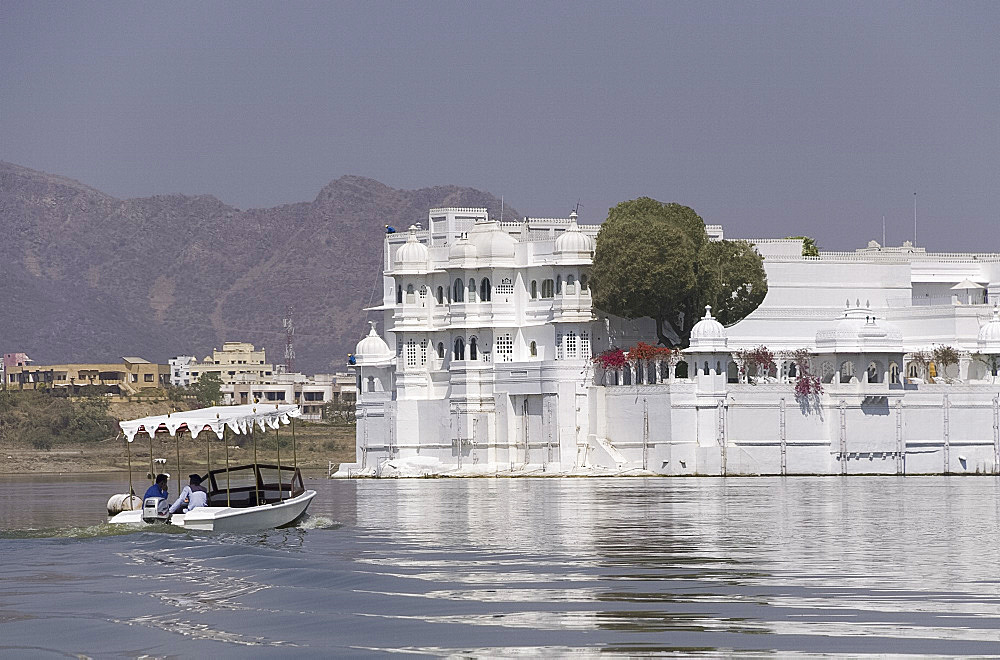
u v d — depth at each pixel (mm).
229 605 137250
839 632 121562
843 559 167375
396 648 118125
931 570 157125
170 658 116250
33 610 135875
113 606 137375
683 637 120375
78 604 138625
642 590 143750
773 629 123062
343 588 146500
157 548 178750
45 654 118000
